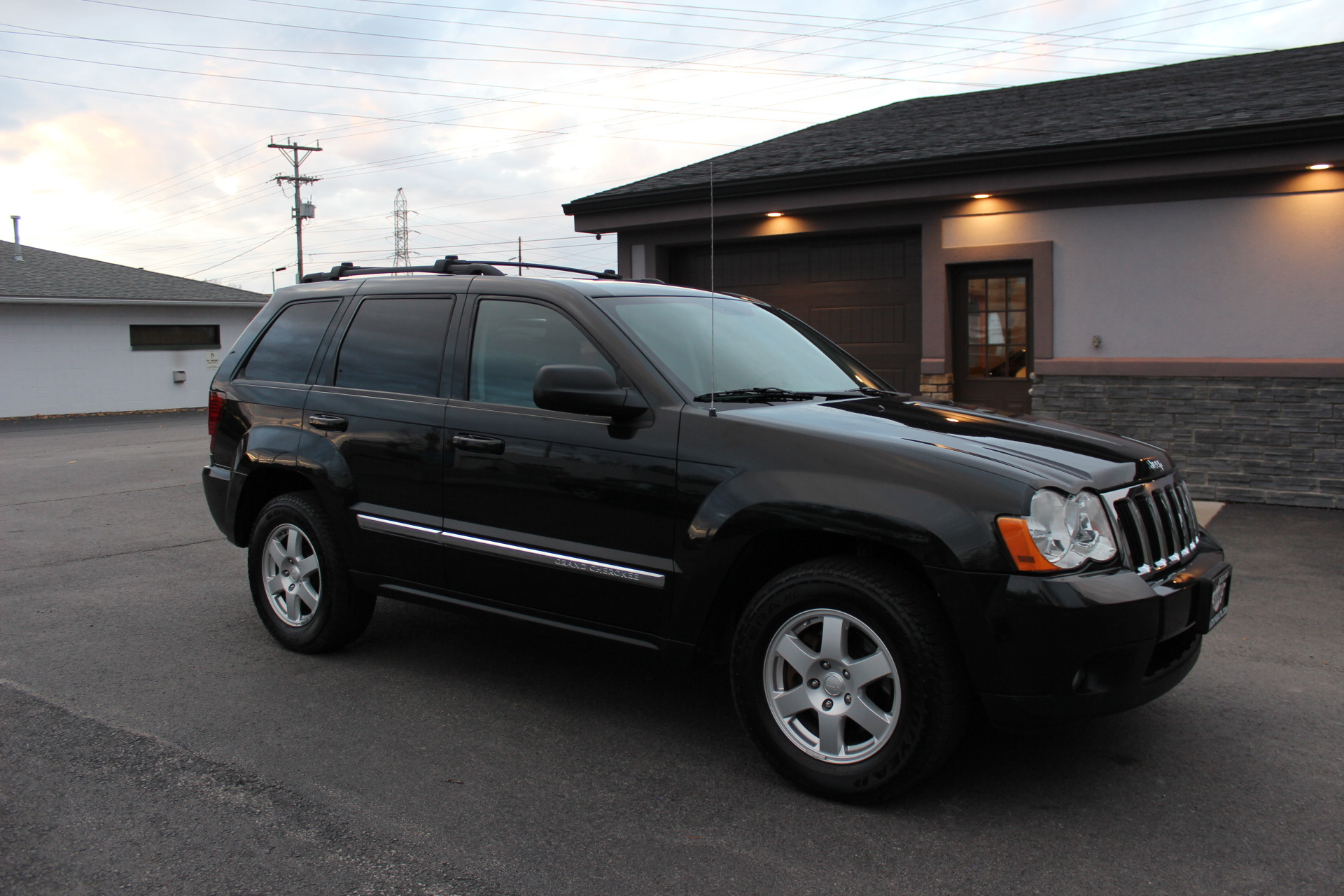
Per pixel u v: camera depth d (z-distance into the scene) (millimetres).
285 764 3402
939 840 2887
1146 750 3516
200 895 2584
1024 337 9031
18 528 7820
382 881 2656
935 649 2910
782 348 4328
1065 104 10000
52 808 3059
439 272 4492
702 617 3346
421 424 4051
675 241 10414
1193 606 3162
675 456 3398
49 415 22953
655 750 3545
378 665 4465
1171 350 8266
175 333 25328
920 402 4086
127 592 5781
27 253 26188
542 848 2836
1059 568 2848
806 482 3127
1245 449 7961
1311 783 3242
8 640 4840
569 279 4172
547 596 3717
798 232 9734
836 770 3096
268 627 4703
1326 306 7652
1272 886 2633
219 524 4918
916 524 2916
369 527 4215
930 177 8688
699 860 2777
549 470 3670
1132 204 8281
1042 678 2822
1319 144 7191
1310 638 4738
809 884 2648
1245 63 10461
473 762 3436
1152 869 2719
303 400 4535
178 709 3910
